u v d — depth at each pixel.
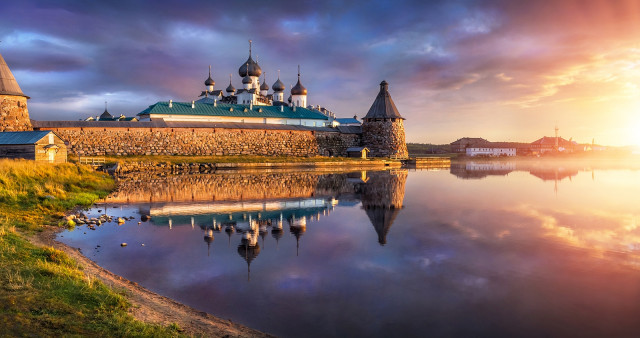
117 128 63.44
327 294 10.49
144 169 54.66
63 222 17.25
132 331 6.82
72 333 6.35
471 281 11.62
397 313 9.41
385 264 13.19
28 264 9.31
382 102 88.81
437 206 26.20
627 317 9.27
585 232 18.41
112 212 21.55
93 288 8.57
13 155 41.06
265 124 77.62
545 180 46.81
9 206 18.53
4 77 51.88
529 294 10.63
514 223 20.45
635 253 14.66
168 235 16.80
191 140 68.94
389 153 86.94
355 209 24.70
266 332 8.32
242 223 19.78
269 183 39.34
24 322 6.37
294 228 18.92
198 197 28.41
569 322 9.03
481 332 8.55
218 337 7.53
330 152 84.31
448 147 180.00
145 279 11.23
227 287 10.84
